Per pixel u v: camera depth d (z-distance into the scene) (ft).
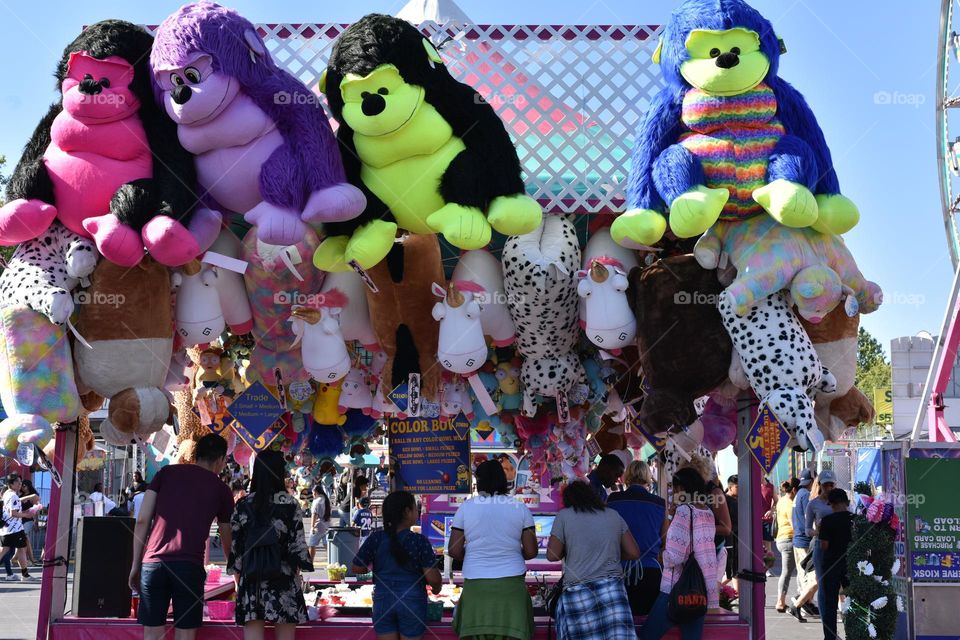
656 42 22.38
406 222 19.53
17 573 55.36
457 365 20.67
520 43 22.18
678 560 20.45
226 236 21.04
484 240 18.57
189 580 19.89
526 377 22.47
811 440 18.54
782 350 19.06
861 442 50.93
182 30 17.85
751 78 18.62
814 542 31.55
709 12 18.63
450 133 19.08
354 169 19.61
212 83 17.90
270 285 20.92
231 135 18.42
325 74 19.11
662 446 25.39
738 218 19.70
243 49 18.24
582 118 21.85
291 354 22.33
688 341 19.85
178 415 26.86
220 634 20.97
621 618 19.19
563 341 21.85
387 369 22.00
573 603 19.38
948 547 28.43
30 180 18.56
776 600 43.06
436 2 28.25
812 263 19.15
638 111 22.00
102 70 18.39
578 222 22.81
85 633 21.45
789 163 18.69
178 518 20.08
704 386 20.20
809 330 20.54
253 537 19.80
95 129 18.51
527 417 24.66
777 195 18.37
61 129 18.62
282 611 19.89
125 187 18.22
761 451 19.21
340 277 21.62
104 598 21.98
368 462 52.16
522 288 20.58
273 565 19.66
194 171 19.08
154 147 18.84
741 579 21.70
